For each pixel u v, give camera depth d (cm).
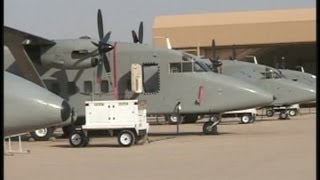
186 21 10544
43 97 1034
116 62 3556
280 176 1786
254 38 10200
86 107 2969
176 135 3753
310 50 10775
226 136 3553
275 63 8738
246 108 3550
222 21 10431
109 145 3031
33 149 2881
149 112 3575
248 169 1953
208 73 3575
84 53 3328
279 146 2773
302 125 4738
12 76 1066
